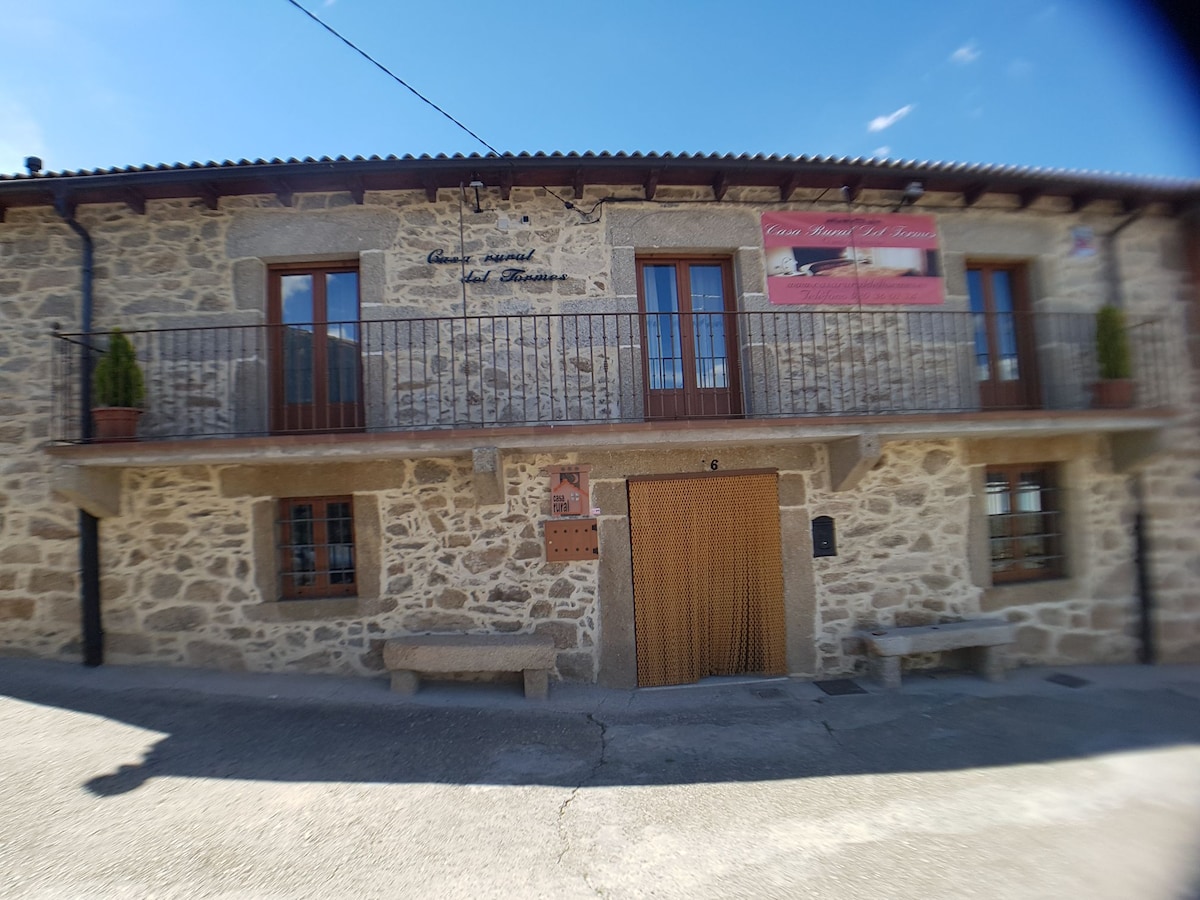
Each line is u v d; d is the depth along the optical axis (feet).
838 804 12.11
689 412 20.72
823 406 20.68
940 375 21.53
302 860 10.21
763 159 19.39
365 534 18.86
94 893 9.25
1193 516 22.35
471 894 9.46
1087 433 21.79
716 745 14.89
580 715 16.65
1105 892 9.37
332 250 19.72
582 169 19.04
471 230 20.04
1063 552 22.11
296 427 19.86
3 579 18.54
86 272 19.19
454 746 14.58
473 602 18.92
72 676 17.46
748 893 9.50
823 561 20.15
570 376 19.84
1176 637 21.76
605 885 9.71
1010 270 23.35
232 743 14.25
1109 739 15.12
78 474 17.31
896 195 21.76
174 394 19.10
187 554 18.67
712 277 21.42
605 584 19.26
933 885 9.61
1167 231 23.57
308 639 18.66
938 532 20.75
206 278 19.53
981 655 19.90
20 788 12.03
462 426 19.10
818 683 19.40
